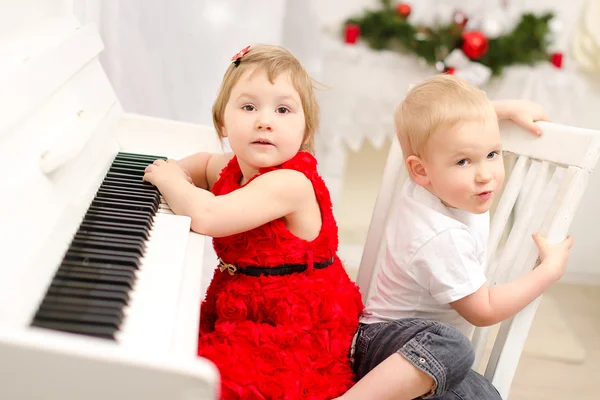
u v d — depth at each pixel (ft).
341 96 6.89
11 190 1.96
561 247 3.23
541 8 7.29
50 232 2.12
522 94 6.97
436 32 6.81
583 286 8.43
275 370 2.74
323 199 3.16
